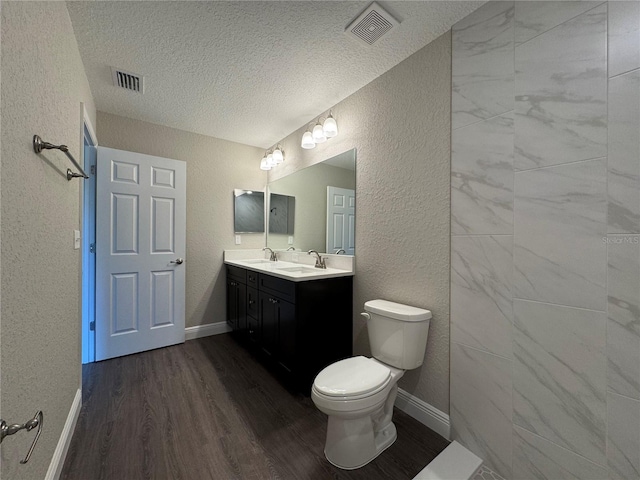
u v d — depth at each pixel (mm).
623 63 971
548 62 1148
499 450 1299
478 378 1378
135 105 2371
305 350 1909
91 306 2381
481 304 1367
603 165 1011
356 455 1301
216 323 3125
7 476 720
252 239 3377
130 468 1263
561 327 1114
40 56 980
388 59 1773
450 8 1383
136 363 2346
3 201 705
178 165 2775
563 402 1108
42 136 1002
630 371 958
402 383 1769
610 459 1000
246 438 1474
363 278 2084
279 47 1659
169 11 1391
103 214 2395
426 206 1637
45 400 1037
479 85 1377
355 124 2156
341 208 2287
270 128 2867
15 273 778
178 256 2789
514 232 1250
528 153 1205
